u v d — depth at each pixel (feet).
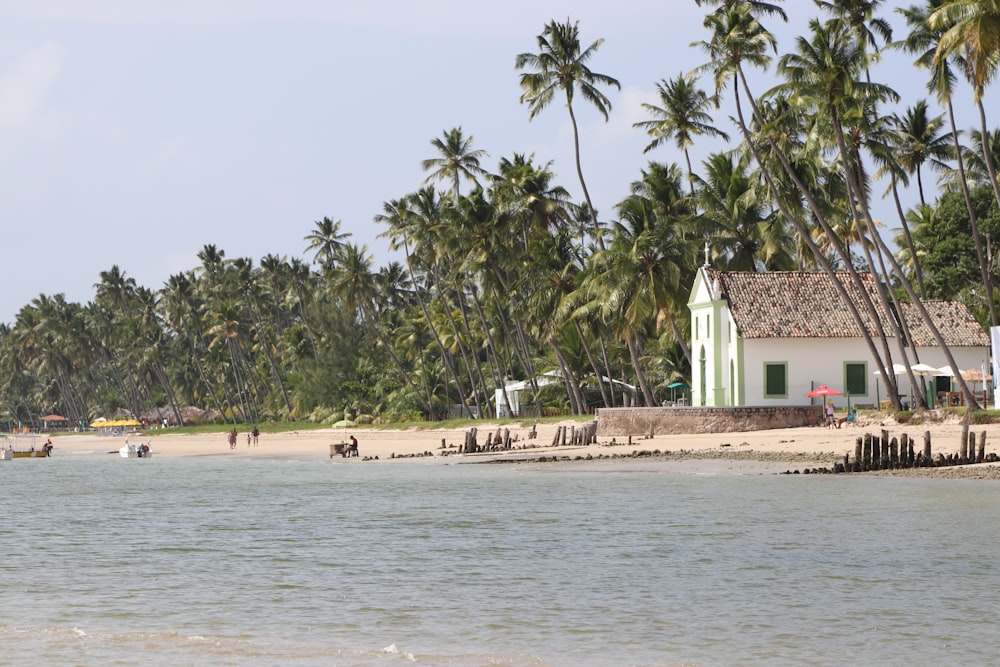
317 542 318.65
